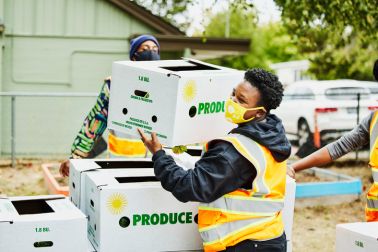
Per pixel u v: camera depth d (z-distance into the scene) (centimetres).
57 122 1287
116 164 406
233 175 303
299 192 849
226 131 356
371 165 384
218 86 346
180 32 1346
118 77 360
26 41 1332
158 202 336
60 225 308
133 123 353
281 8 1011
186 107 333
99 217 330
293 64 2492
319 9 968
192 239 344
